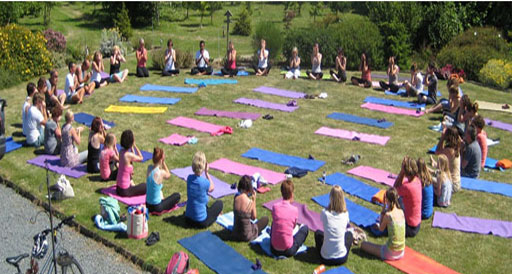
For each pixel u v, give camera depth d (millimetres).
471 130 11578
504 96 19719
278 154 12836
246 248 8641
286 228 8172
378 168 12078
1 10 28688
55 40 23594
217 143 13594
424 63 24844
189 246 8609
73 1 43438
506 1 26859
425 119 16062
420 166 9516
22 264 8344
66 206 10070
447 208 10281
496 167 12508
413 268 8078
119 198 10266
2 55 19484
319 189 10922
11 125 14812
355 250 8656
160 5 37750
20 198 10703
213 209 9359
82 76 17656
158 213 9695
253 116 15797
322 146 13547
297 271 8008
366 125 15352
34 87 13406
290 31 25359
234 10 43531
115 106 16547
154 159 9570
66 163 11844
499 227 9516
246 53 28422
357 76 22125
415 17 26125
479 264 8352
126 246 8688
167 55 20562
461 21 27047
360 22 25016
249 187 8758
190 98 17641
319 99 18094
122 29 30828
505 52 23906
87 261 8414
